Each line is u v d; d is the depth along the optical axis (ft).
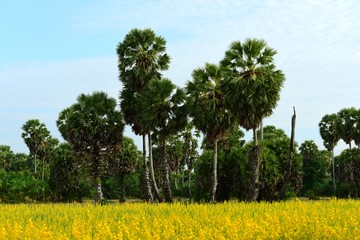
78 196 198.59
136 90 146.00
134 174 220.64
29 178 211.41
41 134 255.29
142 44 145.89
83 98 147.64
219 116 119.85
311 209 69.36
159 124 134.92
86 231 52.16
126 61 144.05
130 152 199.21
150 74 144.05
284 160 134.72
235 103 109.40
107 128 145.48
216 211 69.82
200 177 140.97
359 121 241.76
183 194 216.13
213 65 123.34
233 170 137.08
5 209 86.63
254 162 111.04
